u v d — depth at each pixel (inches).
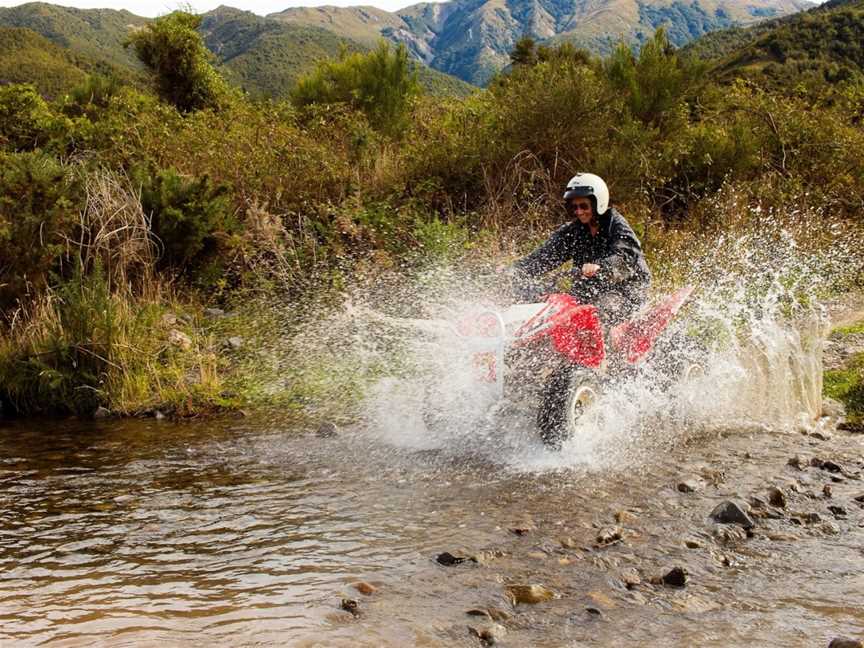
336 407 274.2
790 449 218.4
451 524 167.9
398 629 122.4
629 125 497.4
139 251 374.3
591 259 251.8
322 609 129.7
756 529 163.0
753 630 121.8
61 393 280.7
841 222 521.7
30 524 172.9
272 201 448.5
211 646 117.6
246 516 175.9
